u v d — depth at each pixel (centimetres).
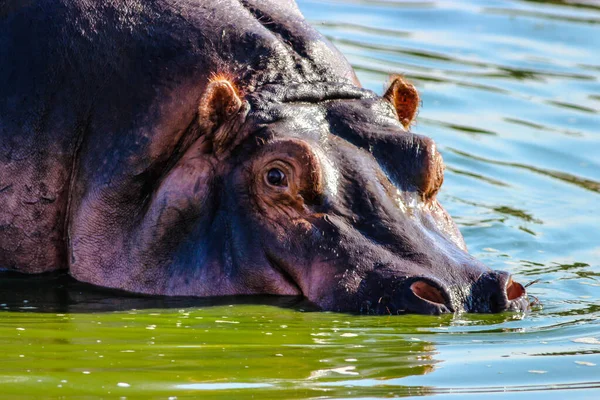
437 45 6981
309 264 3300
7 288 3647
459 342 3006
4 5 3806
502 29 7300
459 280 3206
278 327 3112
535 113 6019
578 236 4553
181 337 3041
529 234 4556
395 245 3278
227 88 3466
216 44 3666
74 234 3706
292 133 3431
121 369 2744
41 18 3750
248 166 3431
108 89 3666
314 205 3359
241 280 3394
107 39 3694
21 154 3725
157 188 3556
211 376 2698
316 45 3756
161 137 3591
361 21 7369
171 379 2670
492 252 4303
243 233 3416
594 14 7650
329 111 3541
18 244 3809
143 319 3234
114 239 3625
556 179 5272
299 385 2645
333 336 3027
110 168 3622
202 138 3538
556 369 2817
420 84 6288
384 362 2833
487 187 5150
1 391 2564
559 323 3238
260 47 3672
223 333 3070
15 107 3716
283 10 3888
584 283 3872
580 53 6931
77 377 2673
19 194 3756
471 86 6328
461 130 5759
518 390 2664
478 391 2650
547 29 7312
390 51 6794
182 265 3488
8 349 2909
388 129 3519
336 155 3409
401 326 3103
